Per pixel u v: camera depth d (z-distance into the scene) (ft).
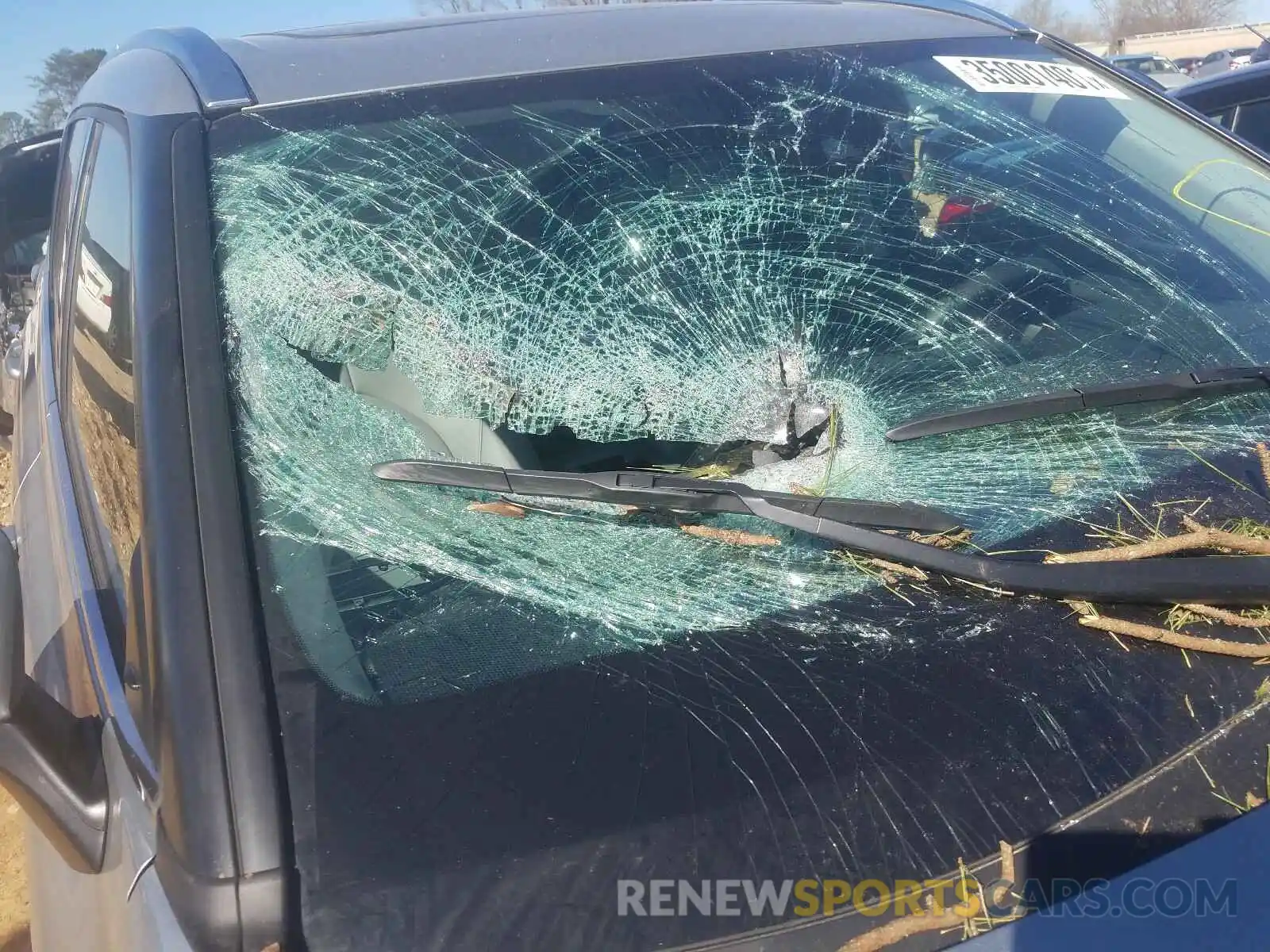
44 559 6.57
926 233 5.98
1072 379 5.40
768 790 3.72
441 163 5.65
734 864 3.54
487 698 3.96
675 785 3.73
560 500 4.70
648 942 3.39
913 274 5.80
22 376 9.86
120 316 5.33
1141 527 4.72
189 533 4.02
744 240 5.76
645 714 3.94
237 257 4.97
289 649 3.94
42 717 4.06
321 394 4.80
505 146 5.80
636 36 6.76
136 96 6.24
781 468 5.14
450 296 5.26
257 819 3.47
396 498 4.60
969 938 3.40
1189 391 5.26
